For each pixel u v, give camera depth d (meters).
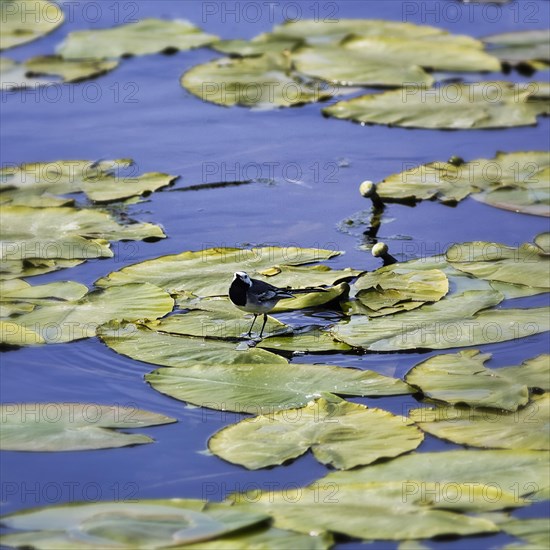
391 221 38.66
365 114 46.59
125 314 31.50
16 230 36.66
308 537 21.28
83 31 55.75
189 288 33.06
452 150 44.12
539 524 21.91
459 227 38.03
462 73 50.66
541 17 57.91
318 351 30.03
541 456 24.22
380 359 29.58
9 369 29.44
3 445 25.55
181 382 28.27
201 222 38.75
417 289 32.81
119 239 36.53
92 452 25.52
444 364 28.55
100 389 28.42
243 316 31.77
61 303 32.28
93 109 48.59
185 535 21.41
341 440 25.14
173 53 54.12
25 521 22.19
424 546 21.08
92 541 21.23
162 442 25.92
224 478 24.36
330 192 41.03
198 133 46.12
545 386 27.25
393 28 54.59
